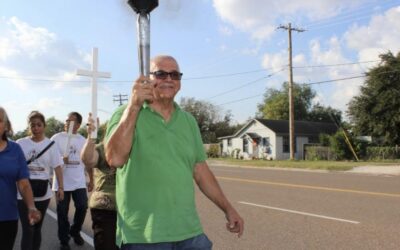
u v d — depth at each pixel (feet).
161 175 10.67
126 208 10.84
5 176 15.23
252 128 179.73
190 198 11.10
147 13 10.14
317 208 36.24
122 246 11.02
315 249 23.43
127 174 10.79
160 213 10.62
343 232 27.17
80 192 24.79
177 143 11.10
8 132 15.61
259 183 57.57
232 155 183.83
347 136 131.54
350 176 69.15
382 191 46.88
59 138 24.57
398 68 142.31
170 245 10.70
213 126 270.87
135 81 10.02
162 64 11.30
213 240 25.85
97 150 15.43
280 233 27.27
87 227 29.89
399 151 128.06
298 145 175.63
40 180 19.99
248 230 28.30
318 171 85.51
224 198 12.46
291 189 49.98
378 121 147.43
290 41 122.62
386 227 28.32
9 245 15.47
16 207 15.64
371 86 147.95
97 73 18.16
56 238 26.91
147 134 10.84
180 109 11.87
